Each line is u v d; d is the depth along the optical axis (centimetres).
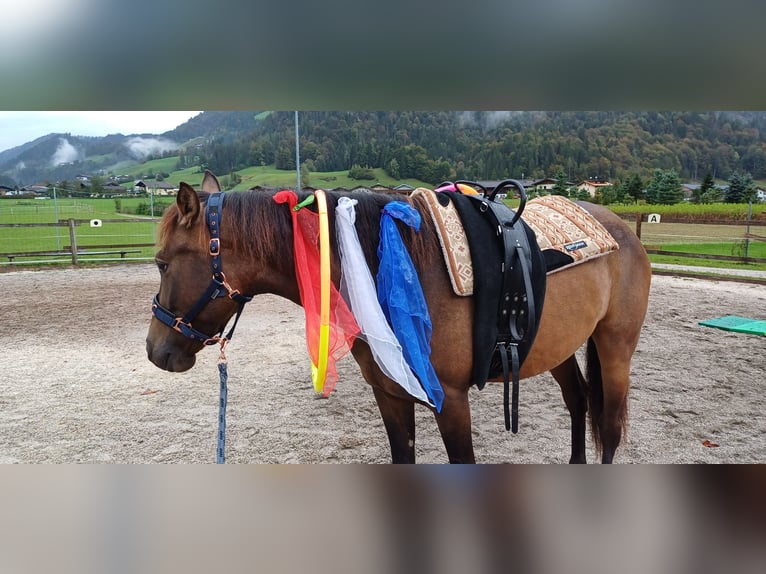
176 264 155
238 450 290
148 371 436
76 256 1045
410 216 159
